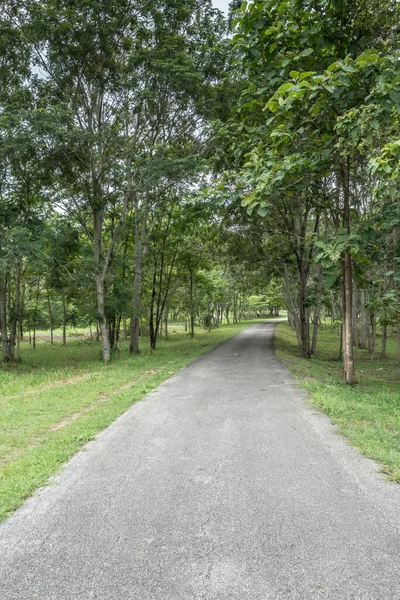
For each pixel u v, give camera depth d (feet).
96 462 15.06
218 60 52.75
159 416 21.80
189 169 52.54
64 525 10.48
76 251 61.57
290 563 8.55
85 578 8.30
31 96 53.78
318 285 65.82
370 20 26.03
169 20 54.13
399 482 12.52
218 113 53.98
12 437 18.90
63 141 47.67
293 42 26.32
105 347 58.03
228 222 59.36
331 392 26.76
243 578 8.12
